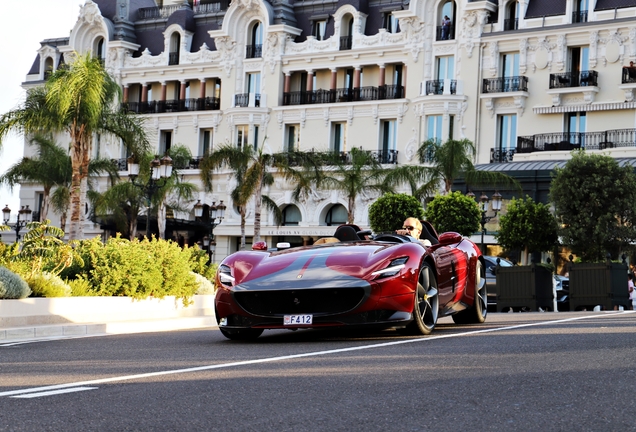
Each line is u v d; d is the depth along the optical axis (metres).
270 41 54.66
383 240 9.89
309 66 53.81
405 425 4.16
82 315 13.55
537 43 47.25
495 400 4.80
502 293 23.56
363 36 52.09
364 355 6.94
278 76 54.41
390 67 51.88
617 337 8.14
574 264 22.95
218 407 4.70
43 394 5.18
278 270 8.70
